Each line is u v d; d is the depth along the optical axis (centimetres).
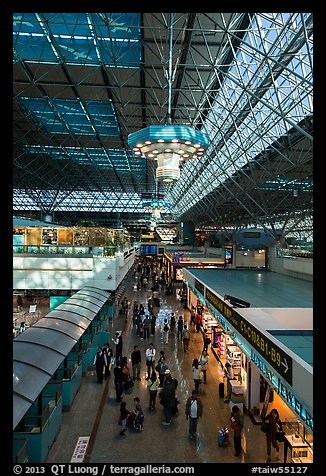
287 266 1958
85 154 4438
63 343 963
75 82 2300
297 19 1318
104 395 1070
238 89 2161
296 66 1572
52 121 3278
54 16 1581
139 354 1205
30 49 1948
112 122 3084
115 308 2197
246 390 954
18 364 755
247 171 3111
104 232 2394
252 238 4059
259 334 694
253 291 1315
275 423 754
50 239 2305
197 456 748
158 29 1683
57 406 841
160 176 1121
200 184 4547
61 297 1877
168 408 888
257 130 2336
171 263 3725
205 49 1866
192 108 2645
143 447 781
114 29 1731
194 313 2008
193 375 1166
